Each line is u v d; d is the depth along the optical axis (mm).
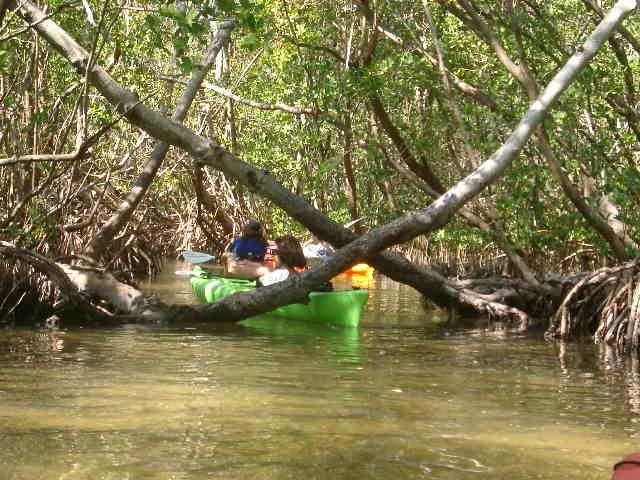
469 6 10656
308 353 7652
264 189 9609
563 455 4137
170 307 9711
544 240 11742
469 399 5613
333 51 12359
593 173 11531
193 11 7570
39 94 10484
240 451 4055
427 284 11273
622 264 10008
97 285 9797
